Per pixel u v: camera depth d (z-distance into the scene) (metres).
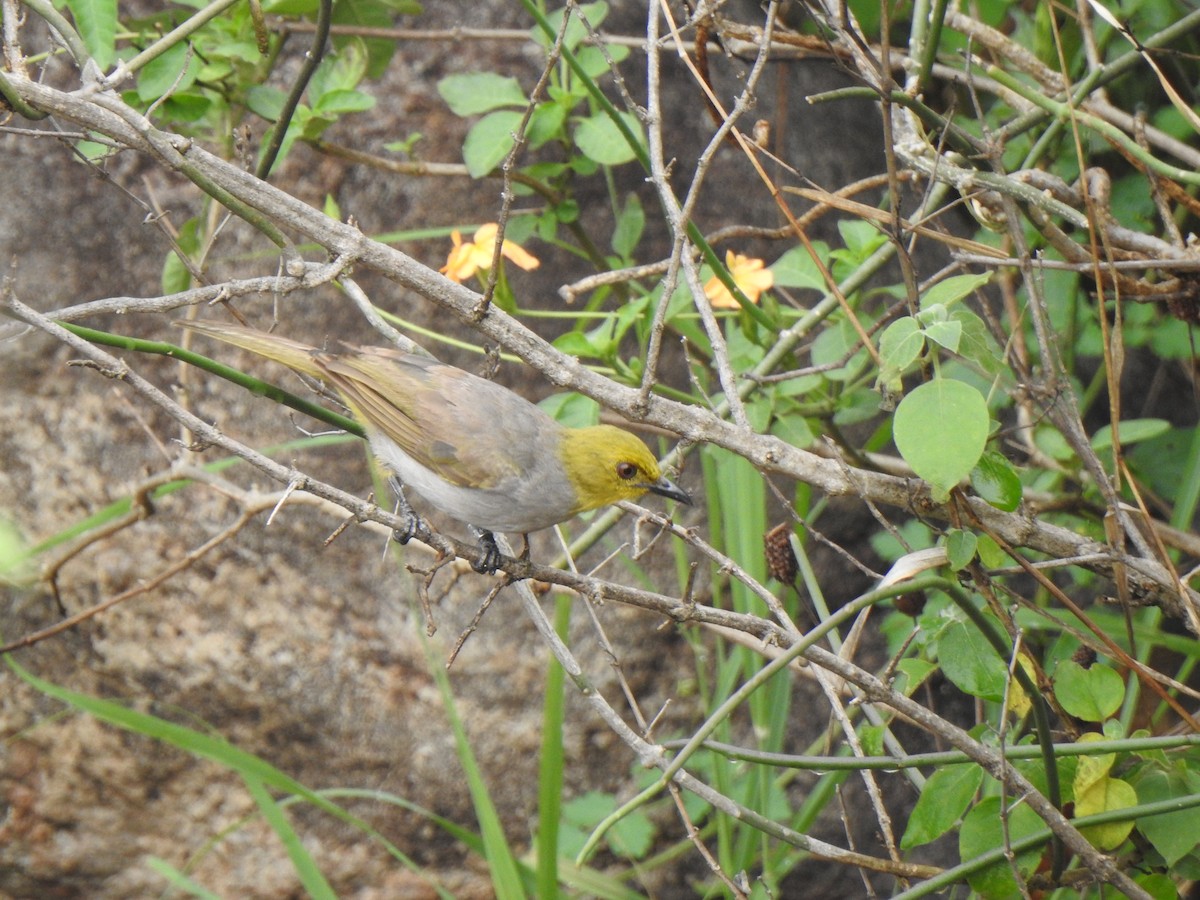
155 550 11.64
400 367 9.19
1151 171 9.13
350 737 11.91
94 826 11.93
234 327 9.18
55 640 11.74
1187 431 11.34
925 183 10.32
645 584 11.49
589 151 10.16
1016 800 7.79
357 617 11.84
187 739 9.34
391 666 11.85
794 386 9.89
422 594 7.68
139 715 9.33
